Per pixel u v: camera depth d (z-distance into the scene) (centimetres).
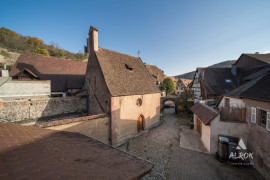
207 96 2142
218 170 852
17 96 1314
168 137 1384
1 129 413
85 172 252
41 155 294
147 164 351
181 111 2380
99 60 1341
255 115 855
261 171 790
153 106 1666
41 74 2047
